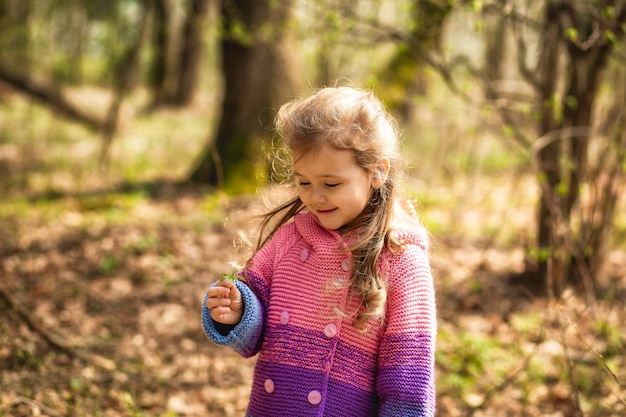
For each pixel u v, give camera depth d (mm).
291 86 9906
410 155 12219
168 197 9703
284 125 2090
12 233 7758
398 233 2156
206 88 27828
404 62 9516
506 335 5242
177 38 22578
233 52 9719
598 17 4645
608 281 6043
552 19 5293
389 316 2117
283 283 2189
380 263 2129
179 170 12203
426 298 2123
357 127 2008
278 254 2242
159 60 23266
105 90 20984
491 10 5301
